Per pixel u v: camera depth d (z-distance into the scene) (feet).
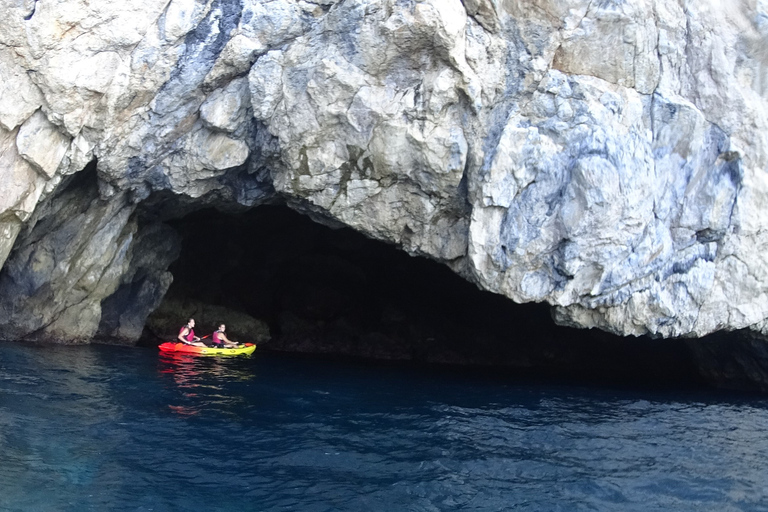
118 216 44.27
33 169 36.96
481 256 40.57
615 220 39.70
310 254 64.44
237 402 33.53
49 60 35.42
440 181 40.27
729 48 43.45
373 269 65.31
